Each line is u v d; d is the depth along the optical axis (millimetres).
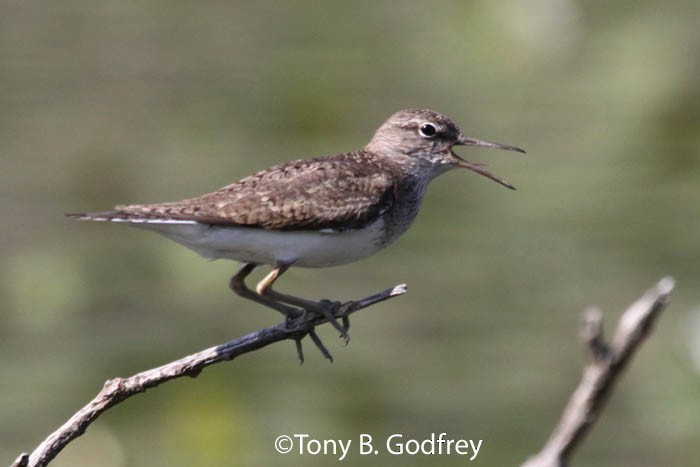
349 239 10492
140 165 18750
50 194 18188
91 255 17234
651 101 19922
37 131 19562
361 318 16172
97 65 21500
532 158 18938
